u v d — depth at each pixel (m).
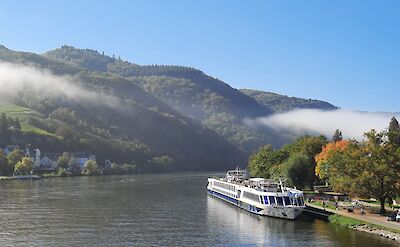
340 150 135.62
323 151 164.25
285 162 168.38
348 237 89.62
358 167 107.81
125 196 165.88
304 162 156.62
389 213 109.25
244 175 182.38
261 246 84.44
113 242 87.12
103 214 120.00
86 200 150.00
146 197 164.12
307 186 167.75
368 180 104.88
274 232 96.81
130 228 101.06
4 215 114.38
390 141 111.75
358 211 112.88
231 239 90.50
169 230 99.44
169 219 114.06
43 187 198.62
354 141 117.62
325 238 89.56
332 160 122.00
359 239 87.50
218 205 143.75
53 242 86.00
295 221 110.50
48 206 132.38
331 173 121.69
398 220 97.94
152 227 102.69
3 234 91.88
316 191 168.12
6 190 180.62
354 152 110.31
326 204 125.50
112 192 180.50
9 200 145.38
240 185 142.62
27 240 87.12
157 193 180.75
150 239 90.19
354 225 99.06
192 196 171.50
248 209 127.62
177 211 128.62
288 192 118.62
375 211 113.12
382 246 81.12
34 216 114.00
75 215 117.06
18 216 113.38
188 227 103.12
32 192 173.38
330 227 101.25
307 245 84.38
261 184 129.12
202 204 146.25
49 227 100.00
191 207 138.12
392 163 105.38
